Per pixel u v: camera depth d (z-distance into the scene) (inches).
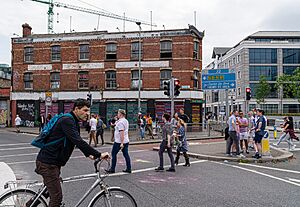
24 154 553.9
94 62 1262.3
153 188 291.7
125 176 350.0
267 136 489.1
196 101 1171.9
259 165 436.8
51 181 159.5
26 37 1358.3
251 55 2308.1
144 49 1211.2
